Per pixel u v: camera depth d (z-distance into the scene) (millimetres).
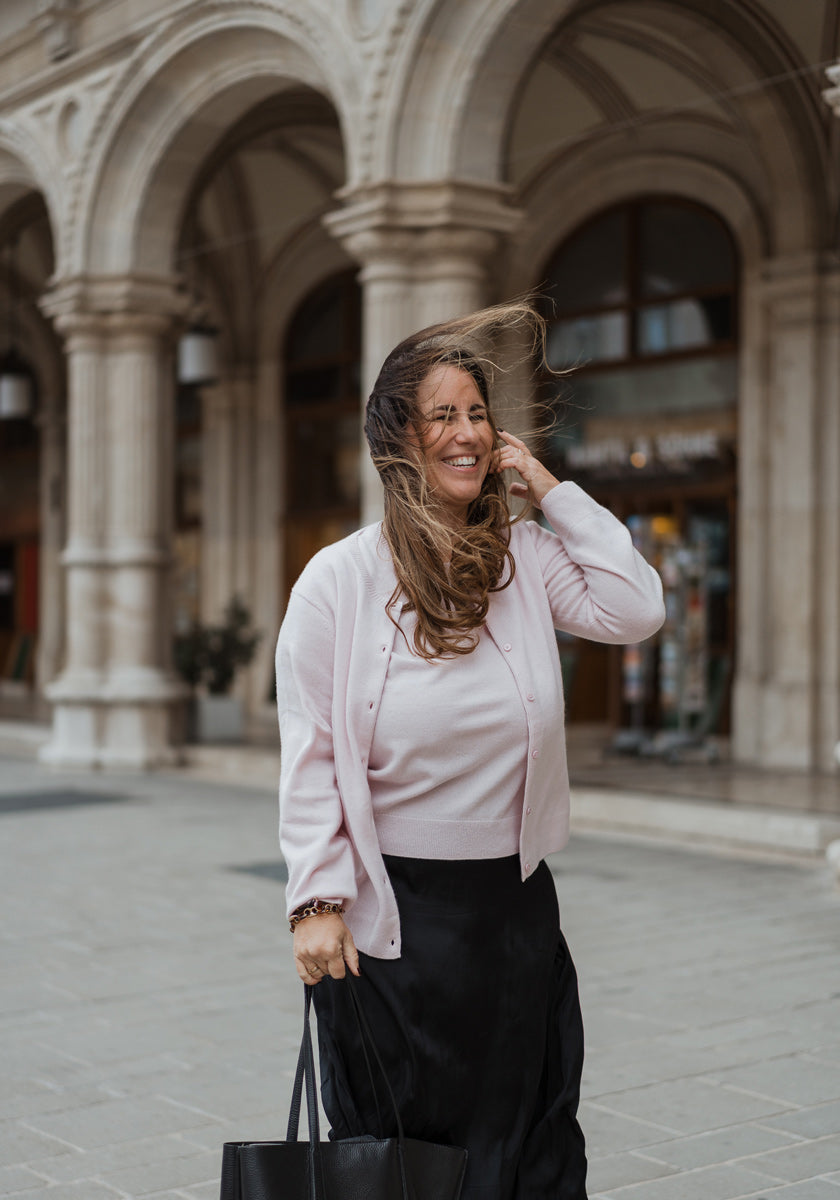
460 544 2213
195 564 18859
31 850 8547
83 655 13047
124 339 12906
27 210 16062
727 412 13195
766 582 12734
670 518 13773
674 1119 3902
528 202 14461
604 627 2305
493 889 2227
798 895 7047
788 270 12336
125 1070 4398
